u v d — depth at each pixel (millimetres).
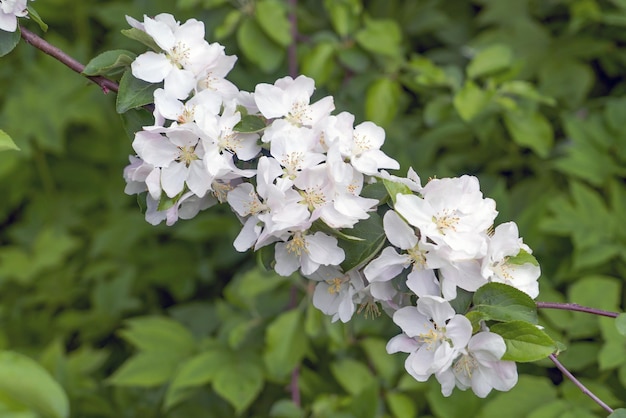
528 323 570
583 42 951
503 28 982
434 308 578
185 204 625
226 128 607
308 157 599
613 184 868
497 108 876
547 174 942
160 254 1035
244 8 875
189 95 629
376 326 839
